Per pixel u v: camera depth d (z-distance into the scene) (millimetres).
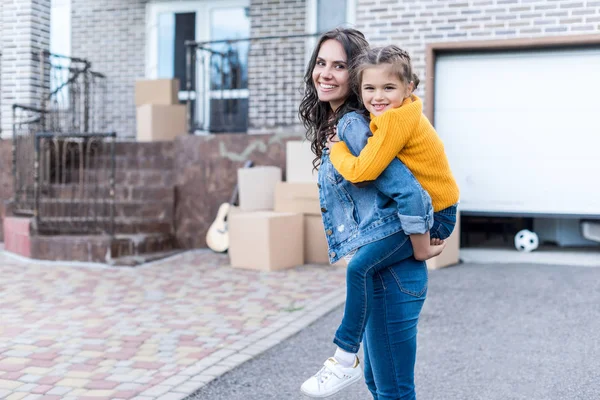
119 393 3486
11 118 9664
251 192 7934
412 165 2082
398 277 2145
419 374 3859
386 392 2191
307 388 2113
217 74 11016
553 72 7750
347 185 2178
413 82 2096
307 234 7609
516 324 4910
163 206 8570
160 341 4492
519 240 8023
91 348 4328
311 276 6789
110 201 8578
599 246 8367
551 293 5871
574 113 7727
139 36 11477
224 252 8219
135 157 9227
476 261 7695
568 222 8398
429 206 2025
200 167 8539
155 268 7293
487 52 7895
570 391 3543
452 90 8016
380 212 2102
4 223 8617
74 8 11578
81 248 7582
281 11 10430
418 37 7820
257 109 10477
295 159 7746
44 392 3500
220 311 5344
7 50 9656
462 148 8023
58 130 9445
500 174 7945
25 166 9250
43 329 4801
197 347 4348
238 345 4383
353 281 2100
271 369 3928
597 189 7707
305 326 4883
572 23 7406
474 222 9195
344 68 2238
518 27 7566
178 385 3611
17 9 9609
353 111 2188
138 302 5680
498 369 3928
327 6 10258
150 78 11430
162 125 9672
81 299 5805
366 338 2252
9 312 5316
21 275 6914
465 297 5762
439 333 4711
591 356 4133
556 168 7805
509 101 7883
